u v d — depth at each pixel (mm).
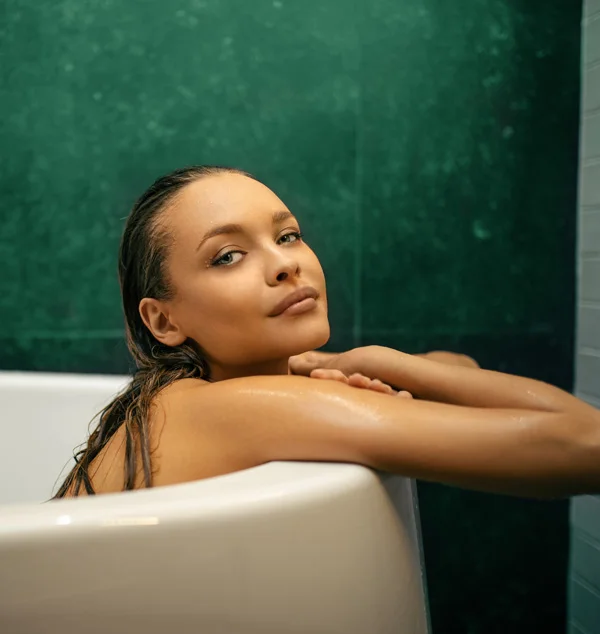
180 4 1155
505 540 1224
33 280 1189
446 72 1180
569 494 498
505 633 1225
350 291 1183
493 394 548
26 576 386
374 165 1177
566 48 1192
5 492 1070
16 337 1195
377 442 489
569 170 1202
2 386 1088
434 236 1189
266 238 602
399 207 1183
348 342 1187
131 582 400
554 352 1212
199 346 645
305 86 1164
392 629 500
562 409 505
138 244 663
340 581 461
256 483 453
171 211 627
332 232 1177
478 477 488
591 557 1152
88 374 1190
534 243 1201
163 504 414
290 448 508
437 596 1209
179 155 1167
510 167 1193
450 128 1185
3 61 1172
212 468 531
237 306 585
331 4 1162
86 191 1176
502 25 1186
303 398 516
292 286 590
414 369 601
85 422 1056
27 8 1163
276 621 435
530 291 1204
